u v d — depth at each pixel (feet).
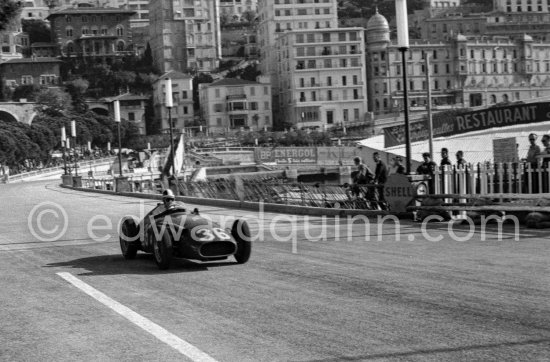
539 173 82.94
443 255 61.67
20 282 54.90
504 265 55.21
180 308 43.06
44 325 40.04
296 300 44.55
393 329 36.70
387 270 54.85
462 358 31.45
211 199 143.43
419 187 93.97
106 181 260.21
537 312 39.37
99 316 41.57
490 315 39.01
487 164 89.76
